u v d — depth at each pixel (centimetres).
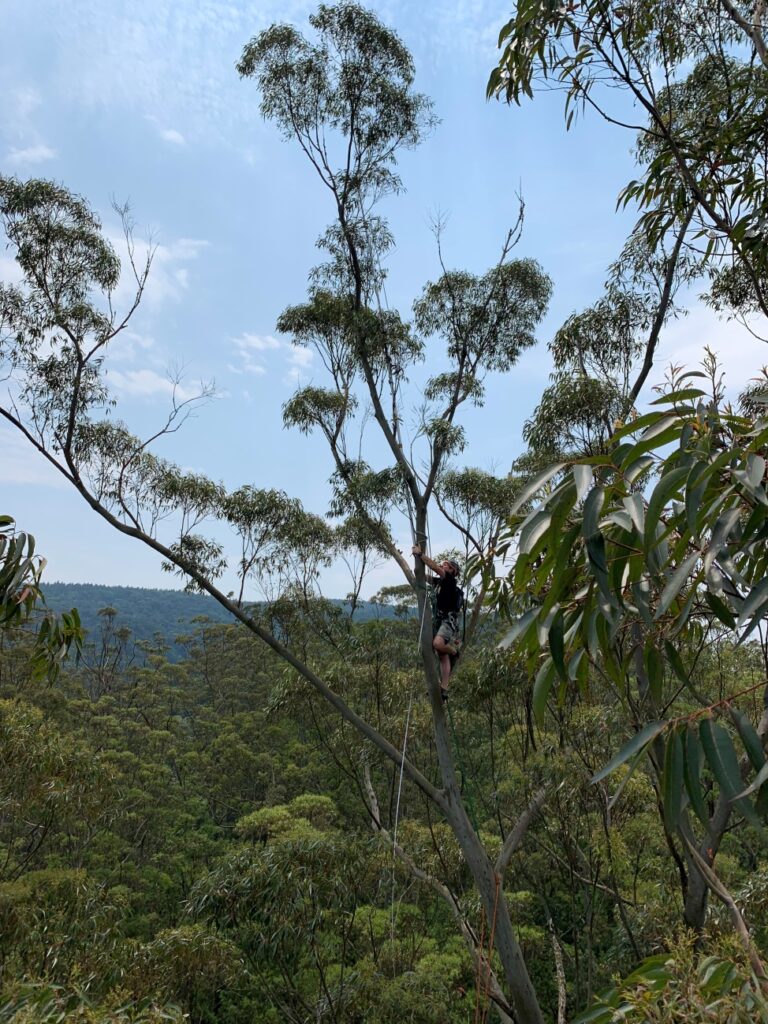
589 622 211
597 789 788
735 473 156
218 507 1013
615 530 197
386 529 1047
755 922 617
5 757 862
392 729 1138
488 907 803
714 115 441
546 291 973
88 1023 402
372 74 944
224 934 928
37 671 525
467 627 896
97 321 893
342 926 1016
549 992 1221
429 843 1147
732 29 443
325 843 923
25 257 896
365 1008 1009
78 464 893
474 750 1228
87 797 1022
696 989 206
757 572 208
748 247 394
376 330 954
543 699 227
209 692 3631
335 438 1050
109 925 895
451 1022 969
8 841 1339
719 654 664
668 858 909
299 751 2242
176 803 2188
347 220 972
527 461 955
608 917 1258
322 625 1229
